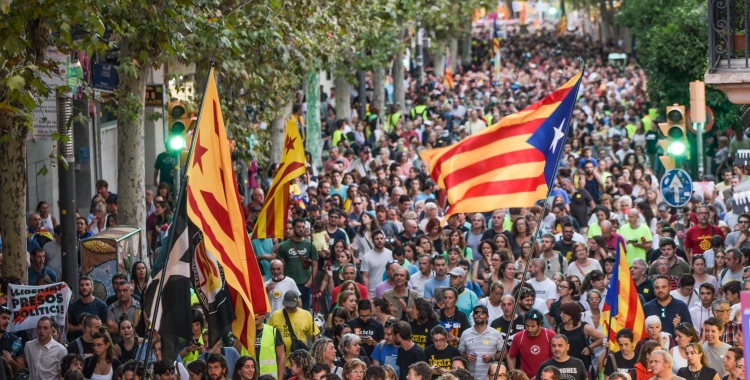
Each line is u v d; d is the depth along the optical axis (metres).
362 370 21.34
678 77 62.28
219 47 33.19
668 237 34.00
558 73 125.00
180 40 29.91
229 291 19.23
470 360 25.52
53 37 28.48
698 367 22.73
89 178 47.47
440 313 27.19
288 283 29.61
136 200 33.09
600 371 25.70
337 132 67.00
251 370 22.00
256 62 37.44
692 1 61.34
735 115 59.00
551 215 38.94
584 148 55.12
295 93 49.16
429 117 81.81
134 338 24.56
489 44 184.25
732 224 38.88
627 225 36.53
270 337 24.98
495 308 28.08
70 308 26.91
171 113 36.22
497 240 33.31
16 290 25.30
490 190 22.02
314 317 30.59
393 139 67.81
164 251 19.23
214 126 18.80
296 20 39.00
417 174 47.97
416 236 36.00
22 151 27.97
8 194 27.98
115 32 28.17
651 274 31.48
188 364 22.50
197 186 18.38
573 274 31.05
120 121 32.88
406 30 94.62
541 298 29.58
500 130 22.14
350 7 45.44
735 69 22.47
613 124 73.31
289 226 34.56
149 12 28.30
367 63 64.19
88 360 23.19
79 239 32.44
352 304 27.33
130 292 26.78
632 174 48.47
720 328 23.91
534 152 21.89
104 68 31.80
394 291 29.17
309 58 41.53
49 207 45.84
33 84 23.31
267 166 53.44
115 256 29.61
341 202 40.97
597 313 26.86
